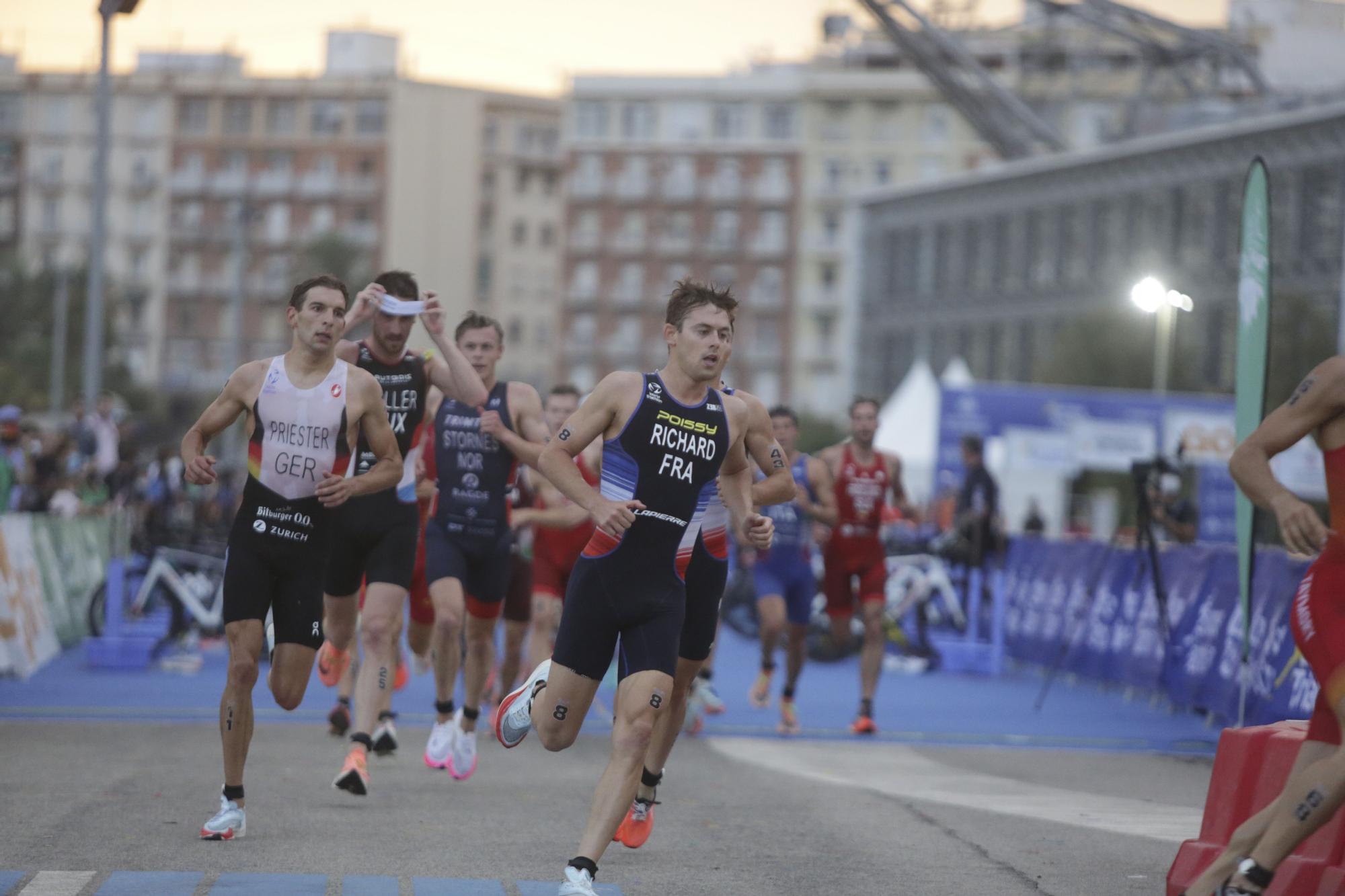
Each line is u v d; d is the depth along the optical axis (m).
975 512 62.34
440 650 29.12
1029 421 87.81
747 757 34.50
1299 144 155.88
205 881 19.25
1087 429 82.44
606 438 19.36
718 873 21.11
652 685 18.81
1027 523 92.81
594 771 31.14
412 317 28.08
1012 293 199.12
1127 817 26.88
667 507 19.12
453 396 28.81
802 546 39.47
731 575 72.12
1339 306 148.50
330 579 28.05
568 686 19.34
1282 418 16.45
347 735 34.47
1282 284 154.12
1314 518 15.89
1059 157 188.62
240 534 22.09
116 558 49.94
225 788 22.30
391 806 25.70
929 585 61.81
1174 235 172.62
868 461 40.62
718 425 19.48
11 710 37.69
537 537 36.47
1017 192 198.38
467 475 29.69
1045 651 58.94
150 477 80.88
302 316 21.95
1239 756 18.94
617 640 19.61
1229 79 178.12
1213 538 81.19
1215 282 166.50
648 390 19.23
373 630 26.38
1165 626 45.03
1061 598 58.00
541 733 19.62
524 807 26.17
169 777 27.89
